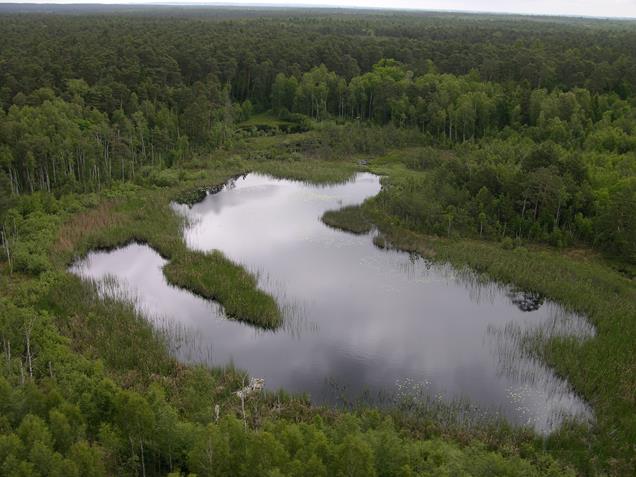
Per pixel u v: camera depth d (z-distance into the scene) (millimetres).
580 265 62875
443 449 32688
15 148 82250
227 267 62375
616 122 103125
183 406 37844
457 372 45594
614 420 38531
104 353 44656
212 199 91250
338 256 68875
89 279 59031
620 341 47312
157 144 105125
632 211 63781
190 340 49219
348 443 28531
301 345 49406
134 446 31250
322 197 92500
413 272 64438
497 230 72000
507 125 117000
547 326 51969
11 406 32719
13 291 54906
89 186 87000
